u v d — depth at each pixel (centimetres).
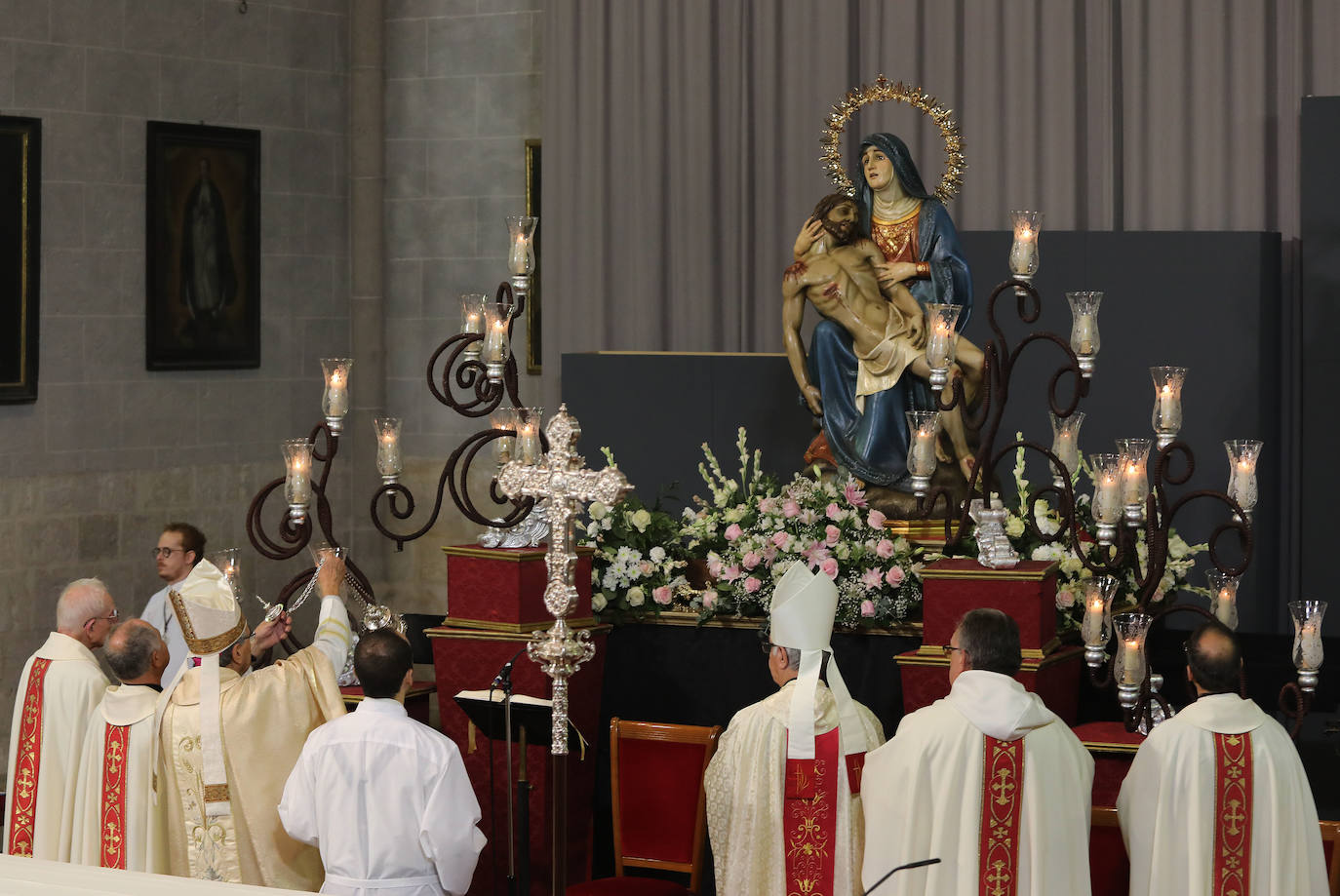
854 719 425
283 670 446
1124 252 828
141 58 969
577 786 550
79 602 523
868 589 553
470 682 538
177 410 999
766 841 420
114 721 461
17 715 521
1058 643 524
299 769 416
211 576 443
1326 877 404
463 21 1090
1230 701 400
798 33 959
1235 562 815
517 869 528
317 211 1088
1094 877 429
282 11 1056
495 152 1086
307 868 442
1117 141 898
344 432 1124
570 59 1018
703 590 583
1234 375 814
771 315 977
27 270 905
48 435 926
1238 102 871
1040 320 843
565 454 345
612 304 1017
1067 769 394
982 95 916
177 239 988
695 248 991
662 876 527
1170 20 880
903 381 688
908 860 388
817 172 959
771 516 576
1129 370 830
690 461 914
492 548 538
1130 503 470
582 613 560
